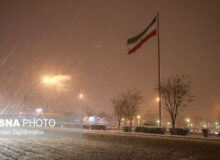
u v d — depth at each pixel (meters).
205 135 24.80
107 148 14.49
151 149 14.16
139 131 30.34
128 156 11.38
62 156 11.10
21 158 10.43
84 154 11.81
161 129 27.72
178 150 13.82
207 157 11.48
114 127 46.88
